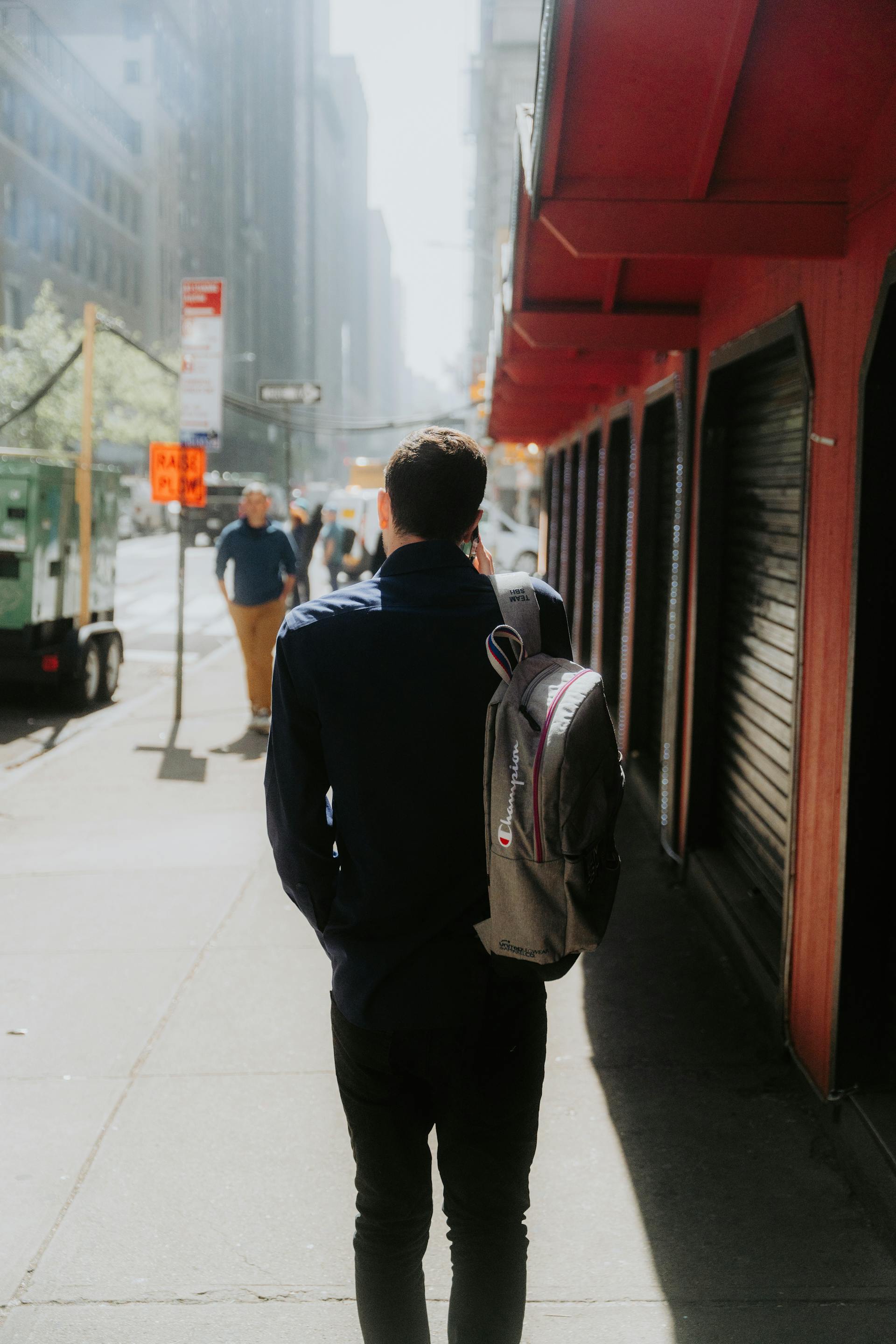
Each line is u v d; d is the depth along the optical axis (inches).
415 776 81.1
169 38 2805.1
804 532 162.4
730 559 238.5
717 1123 150.9
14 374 1229.7
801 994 161.0
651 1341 109.4
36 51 1950.1
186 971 201.5
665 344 250.8
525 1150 85.2
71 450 1304.1
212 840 281.7
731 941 205.2
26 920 226.7
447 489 84.3
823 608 154.5
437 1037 81.7
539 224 211.3
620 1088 161.0
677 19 121.0
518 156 195.3
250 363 4010.8
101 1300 115.9
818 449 157.3
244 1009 185.6
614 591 427.8
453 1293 85.5
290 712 82.4
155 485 438.3
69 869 259.4
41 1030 177.9
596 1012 187.0
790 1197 134.0
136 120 2642.7
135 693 506.0
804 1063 159.5
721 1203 132.6
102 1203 132.6
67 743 397.4
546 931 77.9
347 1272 120.2
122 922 225.8
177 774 351.3
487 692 81.2
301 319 5649.6
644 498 343.9
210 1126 149.6
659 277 234.2
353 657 80.9
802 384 181.0
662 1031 179.5
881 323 131.6
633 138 139.6
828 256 146.3
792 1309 113.7
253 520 400.8
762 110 133.1
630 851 281.4
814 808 157.0
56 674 437.4
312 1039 174.9
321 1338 110.4
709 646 245.4
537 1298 115.8
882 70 125.9
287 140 5059.1
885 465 136.9
